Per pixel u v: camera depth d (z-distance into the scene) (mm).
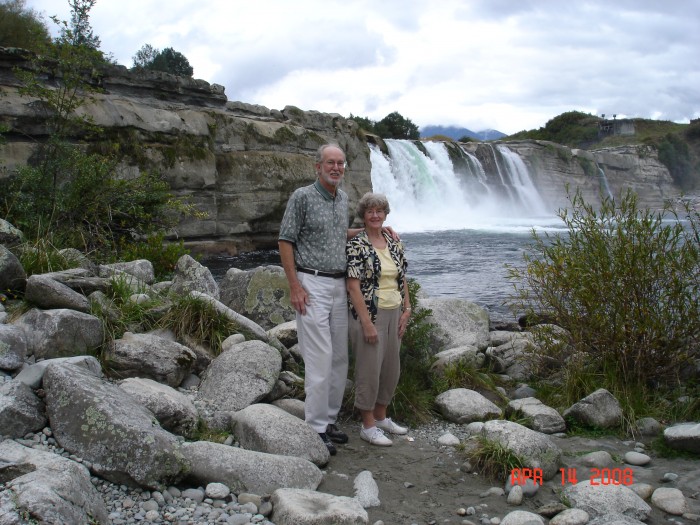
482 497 3826
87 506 2912
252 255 15180
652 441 4727
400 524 3471
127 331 4988
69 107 9500
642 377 5477
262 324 6512
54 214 8461
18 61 10820
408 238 20953
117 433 3369
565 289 5832
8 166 9773
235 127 15664
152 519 3133
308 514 3184
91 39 9766
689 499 3771
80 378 3693
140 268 6992
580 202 5977
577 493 3717
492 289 11609
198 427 4230
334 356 4453
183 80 14828
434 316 7121
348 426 4910
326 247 4281
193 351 5074
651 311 5363
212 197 14461
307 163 17234
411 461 4332
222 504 3381
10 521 2551
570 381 5441
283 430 4086
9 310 5059
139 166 12555
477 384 5734
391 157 27172
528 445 4152
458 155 32969
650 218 5586
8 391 3576
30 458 3125
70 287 5316
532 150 44031
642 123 79562
